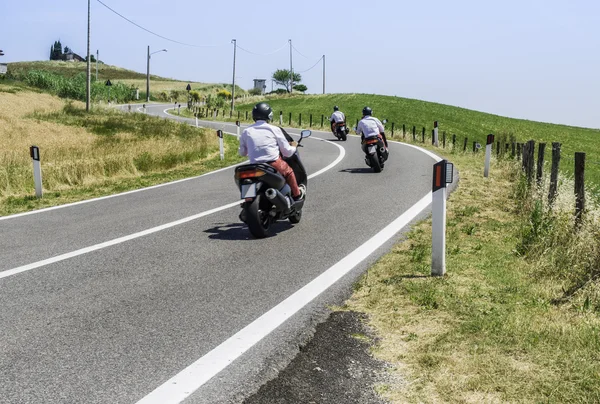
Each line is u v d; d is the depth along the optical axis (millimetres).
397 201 11070
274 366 4012
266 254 7199
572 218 8047
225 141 28641
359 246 7562
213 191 12930
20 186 13688
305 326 4766
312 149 24859
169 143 21766
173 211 10352
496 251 7227
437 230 6117
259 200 8016
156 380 3785
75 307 5207
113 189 13773
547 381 3629
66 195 12938
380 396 3570
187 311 5113
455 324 4703
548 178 11688
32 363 4027
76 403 3469
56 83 73500
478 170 16734
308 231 8555
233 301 5395
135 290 5719
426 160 19375
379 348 4312
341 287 5824
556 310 5070
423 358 4043
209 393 3623
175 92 117938
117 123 34094
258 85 134500
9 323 4801
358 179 14523
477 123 75250
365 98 91750
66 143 21688
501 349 4148
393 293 5555
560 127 82312
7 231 8727
